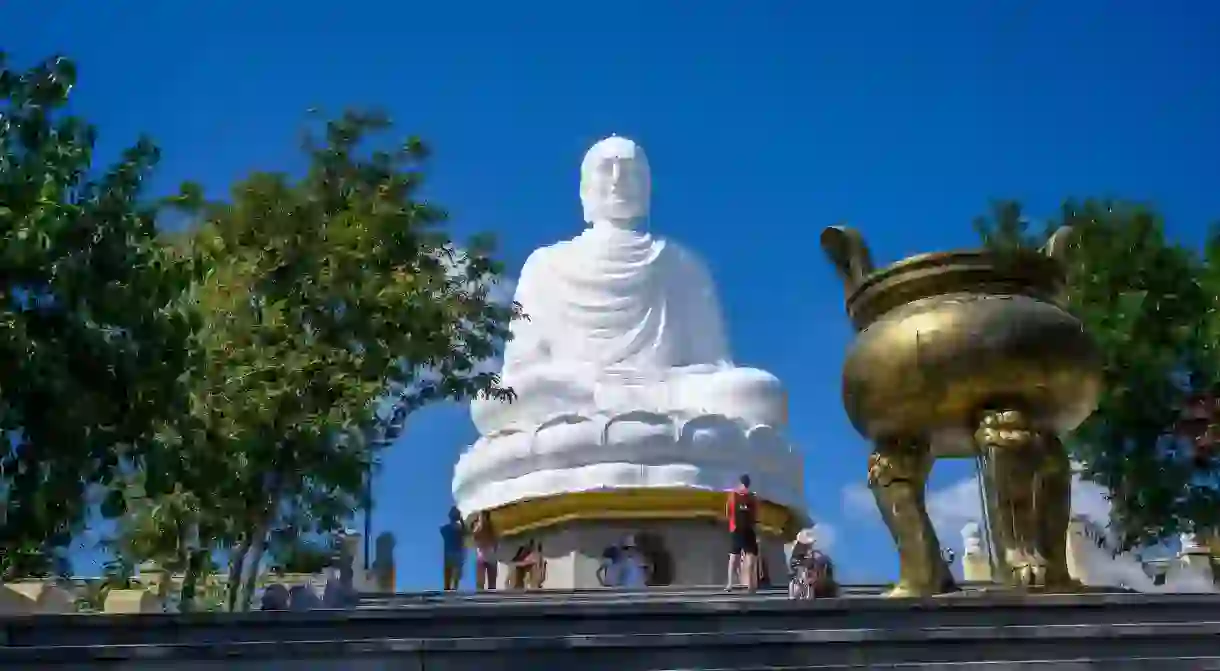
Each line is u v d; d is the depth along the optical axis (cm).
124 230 1587
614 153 4138
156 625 984
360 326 2467
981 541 3209
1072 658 953
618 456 3434
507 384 3744
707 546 3444
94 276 1545
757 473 3516
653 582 3391
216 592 2880
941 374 1159
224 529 2431
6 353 1460
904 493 1212
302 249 2477
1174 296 2922
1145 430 2922
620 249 3956
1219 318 2822
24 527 1553
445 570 3644
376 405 2545
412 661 891
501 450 3528
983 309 1166
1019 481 1149
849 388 1236
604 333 3853
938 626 1020
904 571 1209
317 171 2584
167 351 1622
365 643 891
